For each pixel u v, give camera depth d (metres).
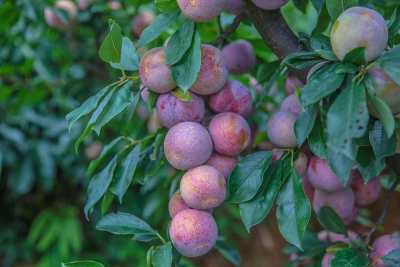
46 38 1.34
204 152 0.60
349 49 0.52
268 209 0.60
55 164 1.72
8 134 1.56
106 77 1.41
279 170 0.62
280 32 0.63
